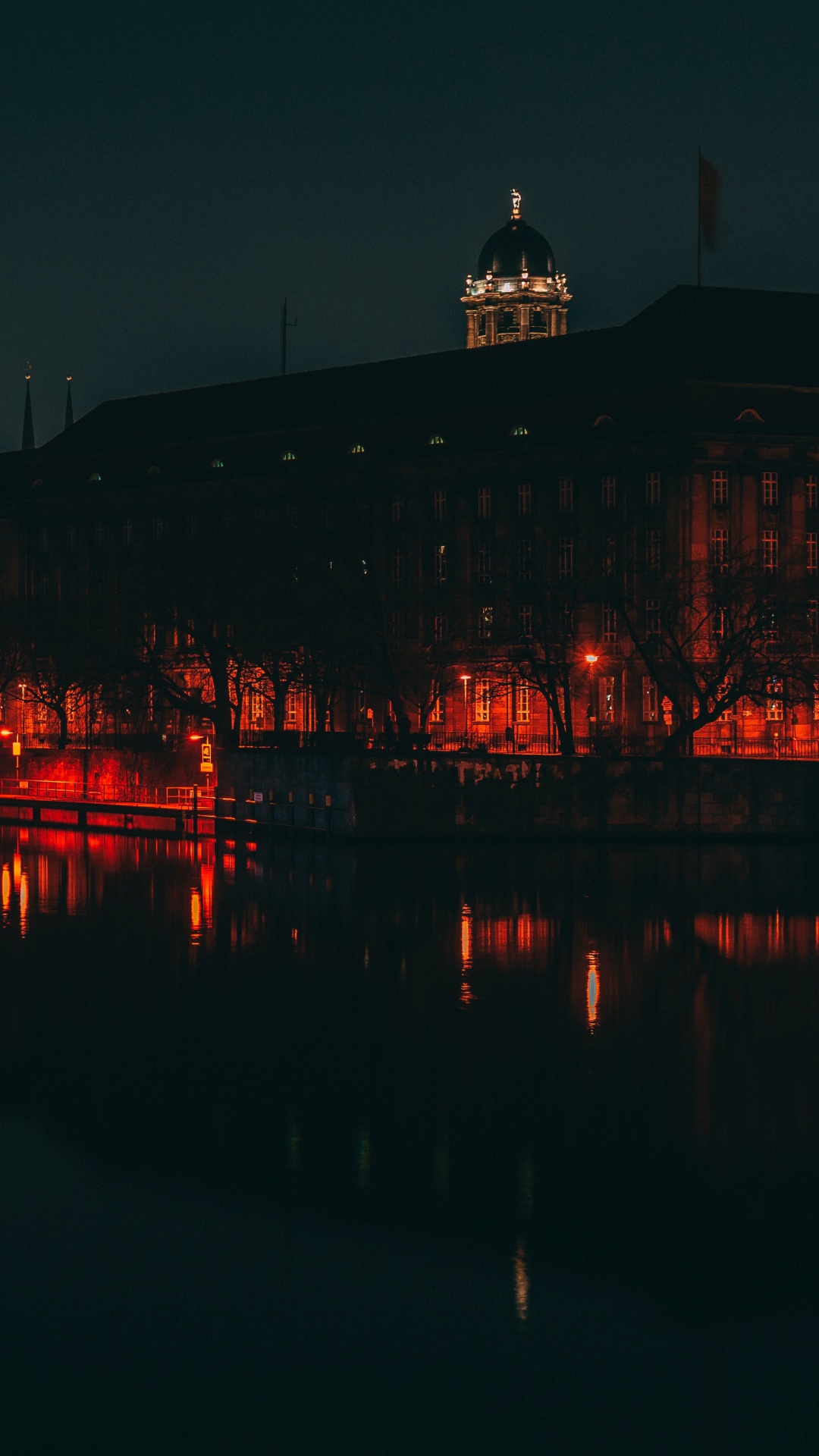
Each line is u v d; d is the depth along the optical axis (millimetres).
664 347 131375
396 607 106125
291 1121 27906
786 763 75500
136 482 156125
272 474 146750
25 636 124750
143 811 88438
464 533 137625
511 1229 22688
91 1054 32719
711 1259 21641
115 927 48594
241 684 104188
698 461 126625
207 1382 18641
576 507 132750
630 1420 17828
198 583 100500
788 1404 18125
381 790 72188
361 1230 22688
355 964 42750
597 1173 25062
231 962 43000
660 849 70938
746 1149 26312
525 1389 18469
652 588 113125
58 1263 21656
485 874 61469
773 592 93188
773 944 46062
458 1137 27062
